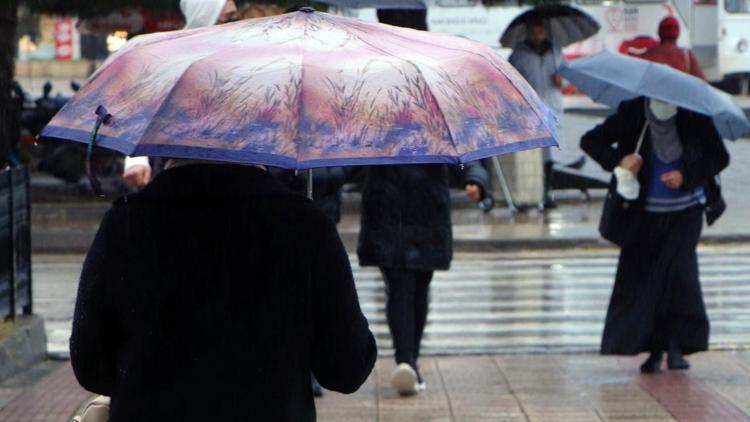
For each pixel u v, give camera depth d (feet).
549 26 124.67
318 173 51.65
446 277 92.27
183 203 22.11
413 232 52.85
